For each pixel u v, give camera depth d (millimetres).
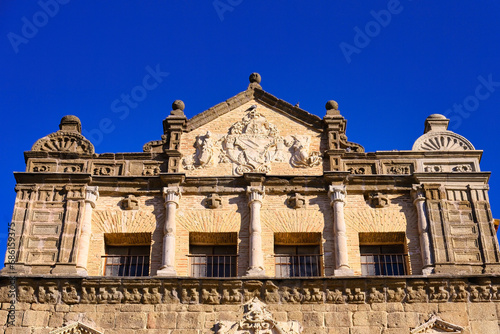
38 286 29375
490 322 28969
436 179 32344
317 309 29297
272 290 29516
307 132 34062
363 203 32156
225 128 34156
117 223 31625
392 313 29172
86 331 28719
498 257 30453
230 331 28688
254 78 35750
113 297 29359
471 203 31828
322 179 32406
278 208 31969
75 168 32875
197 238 31719
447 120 34531
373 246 32062
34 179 32188
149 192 32219
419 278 29547
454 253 30625
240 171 32906
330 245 31203
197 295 29453
